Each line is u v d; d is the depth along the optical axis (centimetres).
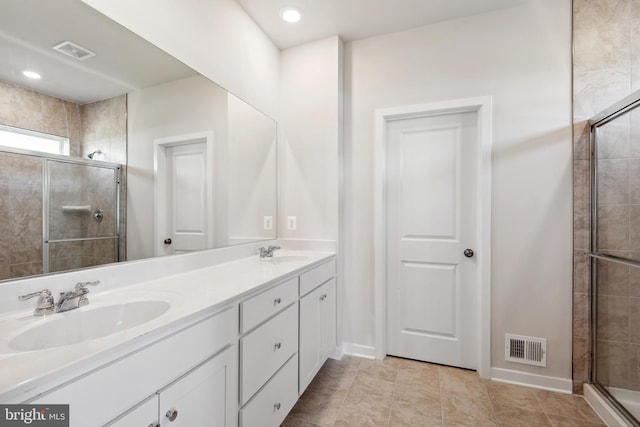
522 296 192
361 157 233
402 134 229
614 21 176
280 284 144
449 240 216
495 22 199
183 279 136
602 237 170
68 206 107
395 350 229
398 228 229
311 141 234
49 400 57
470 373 205
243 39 199
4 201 90
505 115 196
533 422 155
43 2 100
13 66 92
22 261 94
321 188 230
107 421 67
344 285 235
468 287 211
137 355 74
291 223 239
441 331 218
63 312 92
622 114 156
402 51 222
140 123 132
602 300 170
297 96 239
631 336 151
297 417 160
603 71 177
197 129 163
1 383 52
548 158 187
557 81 186
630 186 152
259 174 217
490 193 197
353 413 163
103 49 117
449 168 217
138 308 104
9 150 92
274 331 138
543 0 189
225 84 182
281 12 201
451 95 208
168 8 143
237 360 114
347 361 222
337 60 226
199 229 164
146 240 135
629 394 151
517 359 192
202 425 96
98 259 116
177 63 148
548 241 187
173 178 148
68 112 107
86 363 62
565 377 183
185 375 90
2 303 87
